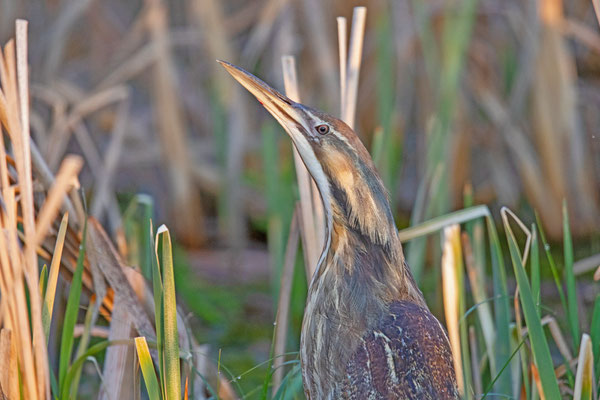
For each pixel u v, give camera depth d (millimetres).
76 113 10070
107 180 10461
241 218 12352
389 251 5777
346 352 5559
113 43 12789
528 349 6621
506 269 11734
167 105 12031
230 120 12172
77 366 5801
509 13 12023
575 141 12125
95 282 6340
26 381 5262
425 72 12172
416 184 13305
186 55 13602
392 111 10820
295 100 6555
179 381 5367
